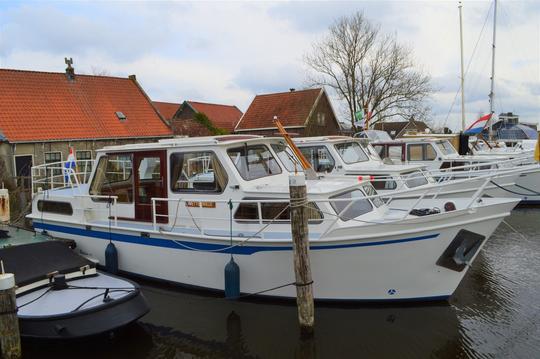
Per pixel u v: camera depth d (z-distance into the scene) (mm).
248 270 7172
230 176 7305
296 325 6891
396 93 31578
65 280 6969
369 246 6586
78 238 8953
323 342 6438
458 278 6852
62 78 25266
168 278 7883
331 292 6949
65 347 6406
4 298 5879
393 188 10922
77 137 22562
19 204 15844
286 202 6926
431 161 14781
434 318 6941
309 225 6879
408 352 6176
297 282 6395
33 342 6273
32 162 21000
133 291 6652
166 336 6766
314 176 8086
